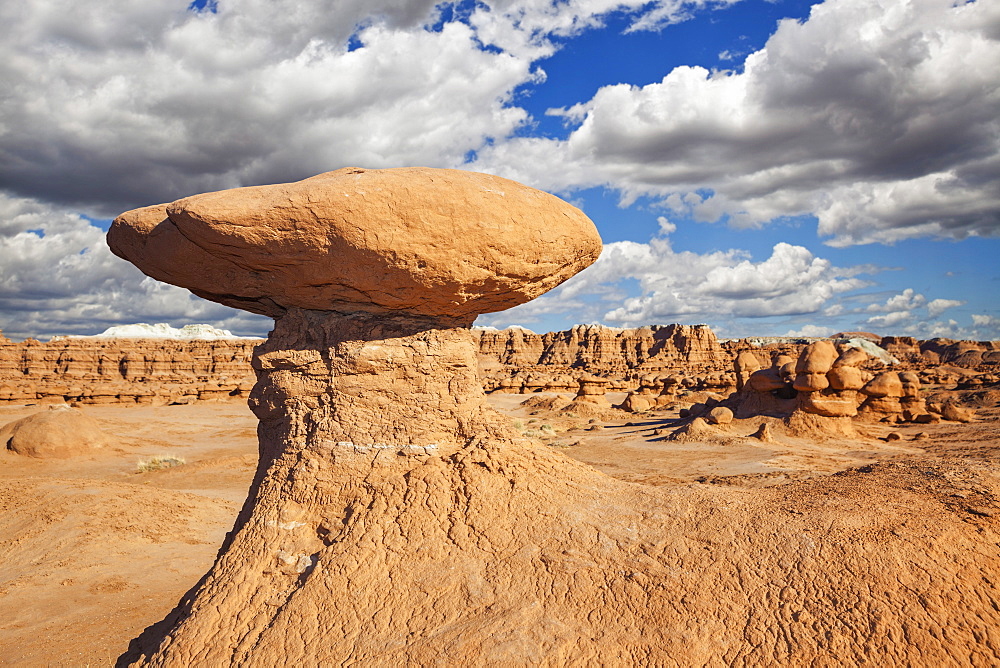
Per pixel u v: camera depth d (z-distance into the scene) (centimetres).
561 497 744
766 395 3522
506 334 15012
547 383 9038
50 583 1235
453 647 550
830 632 529
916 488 741
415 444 762
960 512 669
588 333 14050
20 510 1598
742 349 13000
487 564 653
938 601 549
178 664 612
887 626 527
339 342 775
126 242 850
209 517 1698
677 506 730
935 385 6544
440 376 787
